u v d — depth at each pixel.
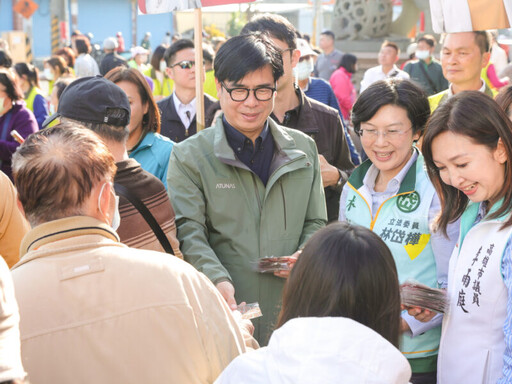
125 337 1.74
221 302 1.94
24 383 1.35
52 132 1.89
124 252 1.84
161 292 1.79
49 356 1.71
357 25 15.43
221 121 3.00
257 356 1.60
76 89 2.54
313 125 3.94
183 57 4.96
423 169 2.70
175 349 1.78
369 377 1.43
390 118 2.64
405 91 2.67
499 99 2.89
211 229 3.00
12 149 5.47
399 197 2.70
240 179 2.95
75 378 1.72
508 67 6.65
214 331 1.86
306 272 1.63
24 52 24.36
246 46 2.81
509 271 2.06
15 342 1.36
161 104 5.13
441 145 2.25
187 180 2.94
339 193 3.84
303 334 1.49
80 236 1.81
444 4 3.46
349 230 1.66
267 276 2.95
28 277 1.75
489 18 3.38
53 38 28.03
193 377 1.79
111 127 2.52
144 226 2.51
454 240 2.53
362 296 1.58
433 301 2.32
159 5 3.68
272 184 2.95
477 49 4.40
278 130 3.03
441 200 2.44
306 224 3.11
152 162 3.65
